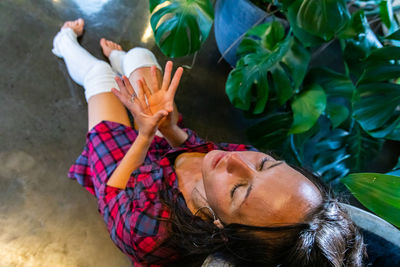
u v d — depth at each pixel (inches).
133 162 46.4
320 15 49.5
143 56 58.9
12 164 60.0
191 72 75.9
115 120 55.9
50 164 61.9
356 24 56.9
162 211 43.1
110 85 58.1
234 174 34.9
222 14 65.3
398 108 66.9
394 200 42.6
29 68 66.0
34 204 58.8
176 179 45.6
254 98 65.2
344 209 36.7
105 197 48.3
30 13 69.1
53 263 56.1
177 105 72.5
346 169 65.4
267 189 33.0
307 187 33.9
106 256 58.6
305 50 57.9
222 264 35.7
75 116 66.1
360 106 54.7
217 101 75.5
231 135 73.9
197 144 50.8
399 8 65.9
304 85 62.6
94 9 73.1
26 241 56.3
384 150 80.2
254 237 34.4
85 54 62.4
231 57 72.3
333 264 31.3
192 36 51.3
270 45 58.7
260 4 64.6
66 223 59.0
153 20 49.9
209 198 36.5
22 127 62.5
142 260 47.1
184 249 45.2
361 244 34.9
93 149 52.8
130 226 43.7
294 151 63.1
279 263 34.7
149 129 42.4
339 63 86.4
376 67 51.8
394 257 40.2
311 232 31.9
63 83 67.2
